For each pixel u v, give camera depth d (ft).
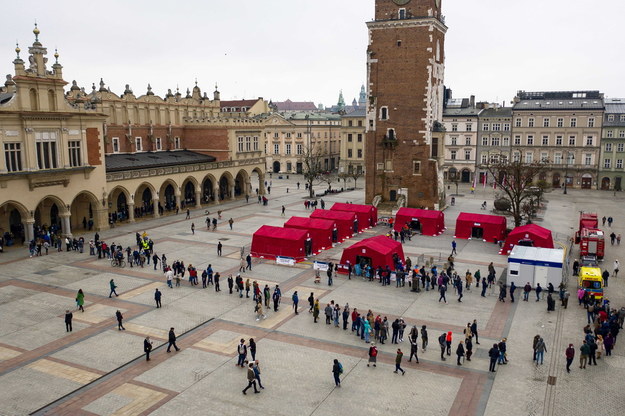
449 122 365.40
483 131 357.00
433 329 107.96
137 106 253.03
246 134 285.64
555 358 94.63
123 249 173.27
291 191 327.47
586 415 75.82
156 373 87.81
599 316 103.30
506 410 77.05
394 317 114.52
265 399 79.87
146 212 240.12
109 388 82.58
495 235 188.75
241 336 103.81
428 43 232.73
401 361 93.56
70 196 185.47
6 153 163.63
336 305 108.99
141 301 123.24
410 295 129.70
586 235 162.20
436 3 238.89
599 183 333.01
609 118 326.44
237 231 203.00
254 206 265.34
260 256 164.04
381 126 248.52
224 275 145.18
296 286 136.36
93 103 196.75
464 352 96.02
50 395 80.18
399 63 240.12
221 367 90.38
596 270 127.03
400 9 237.04
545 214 248.73
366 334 100.83
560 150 337.31
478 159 362.12
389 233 194.29
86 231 200.13
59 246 170.71
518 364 92.22
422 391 82.69
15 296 125.80
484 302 124.77
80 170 186.80
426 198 245.04
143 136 258.98
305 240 163.84
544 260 132.26
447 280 128.88
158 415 75.00
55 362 91.35
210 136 278.05
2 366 89.71
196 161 260.62
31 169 169.99
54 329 106.01
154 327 107.55
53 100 177.68
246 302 123.44
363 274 144.56
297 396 80.84
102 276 143.02
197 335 103.91
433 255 169.58
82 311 116.06
